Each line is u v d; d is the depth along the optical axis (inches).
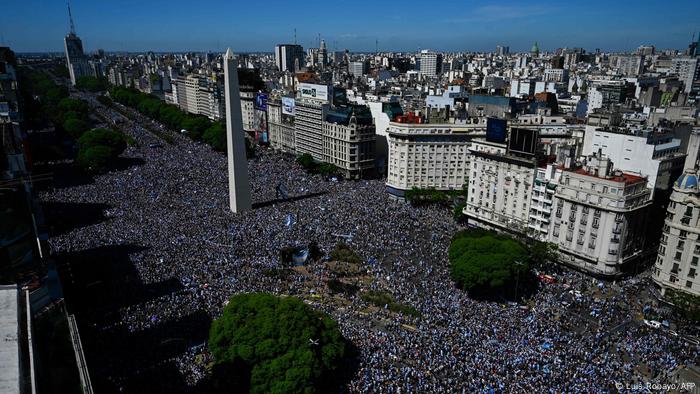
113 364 3339.1
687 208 4439.0
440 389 3142.2
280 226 6215.6
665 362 3563.0
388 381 3245.6
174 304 4163.4
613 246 5049.2
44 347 2255.2
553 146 6648.6
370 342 3720.5
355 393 3152.1
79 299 4170.8
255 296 3661.4
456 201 7672.2
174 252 5236.2
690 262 4461.1
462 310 4281.5
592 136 6348.4
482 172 6574.8
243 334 3282.5
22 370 1427.2
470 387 3157.0
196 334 3759.8
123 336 3686.0
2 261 2610.7
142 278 4613.7
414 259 5467.5
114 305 4124.0
